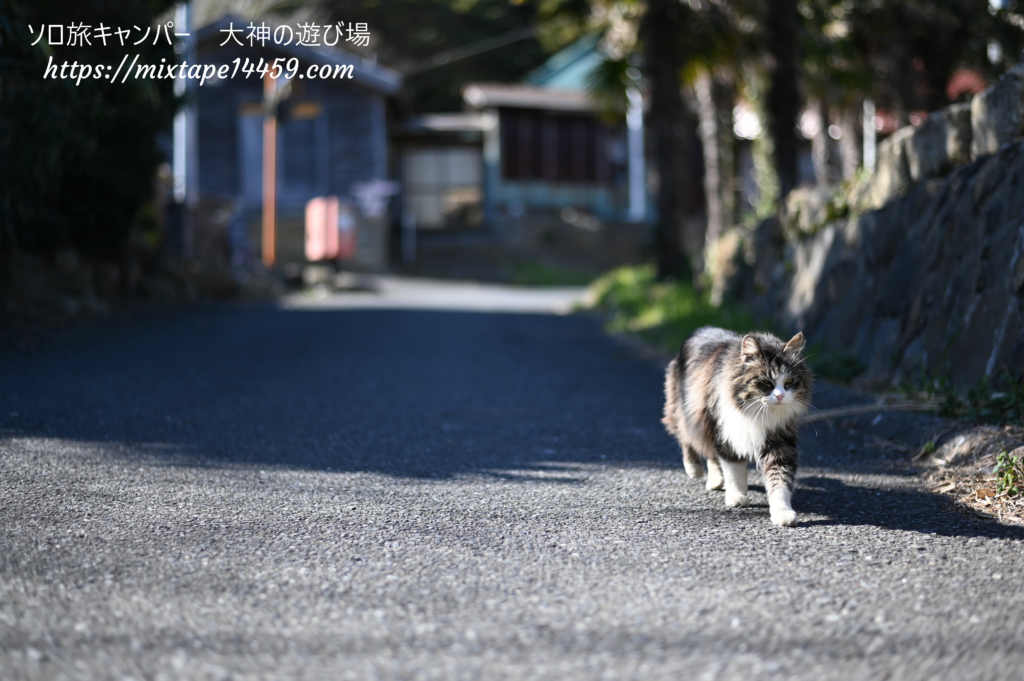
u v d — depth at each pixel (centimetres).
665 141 1605
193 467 491
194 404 668
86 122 957
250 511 413
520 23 4209
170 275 1594
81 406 634
